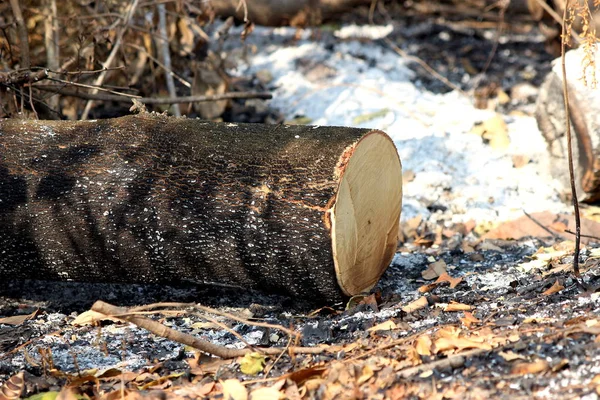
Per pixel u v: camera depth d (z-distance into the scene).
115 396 5.09
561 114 8.96
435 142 9.97
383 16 14.69
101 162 6.11
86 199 6.05
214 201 5.91
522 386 4.53
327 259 5.85
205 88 10.52
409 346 5.24
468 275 7.05
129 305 6.81
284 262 5.93
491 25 14.35
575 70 8.40
